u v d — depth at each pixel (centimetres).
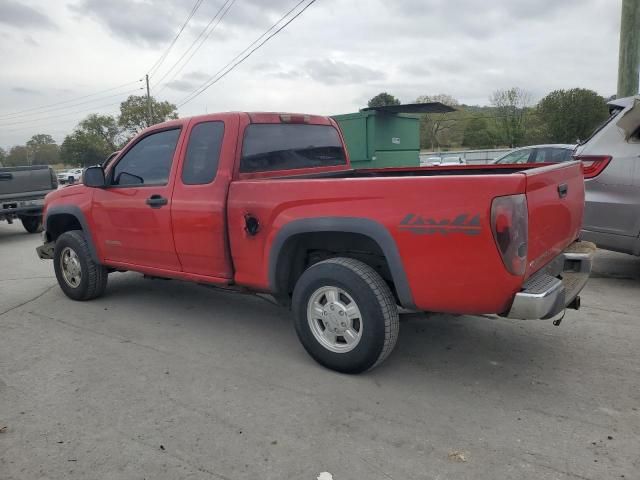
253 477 270
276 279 401
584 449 283
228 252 429
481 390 353
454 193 309
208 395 358
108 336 480
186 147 456
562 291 326
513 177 296
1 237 1264
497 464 273
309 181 365
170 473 275
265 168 454
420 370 386
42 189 1241
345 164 559
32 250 1012
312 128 517
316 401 345
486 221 300
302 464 279
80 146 7338
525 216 301
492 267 305
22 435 314
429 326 474
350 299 363
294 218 374
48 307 579
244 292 451
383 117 1267
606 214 542
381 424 315
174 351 439
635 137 532
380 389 359
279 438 304
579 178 409
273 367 401
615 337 433
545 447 286
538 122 4488
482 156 3309
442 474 267
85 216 552
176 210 455
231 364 409
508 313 317
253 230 402
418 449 288
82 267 573
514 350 416
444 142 6331
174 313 542
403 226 328
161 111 6644
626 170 529
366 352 360
